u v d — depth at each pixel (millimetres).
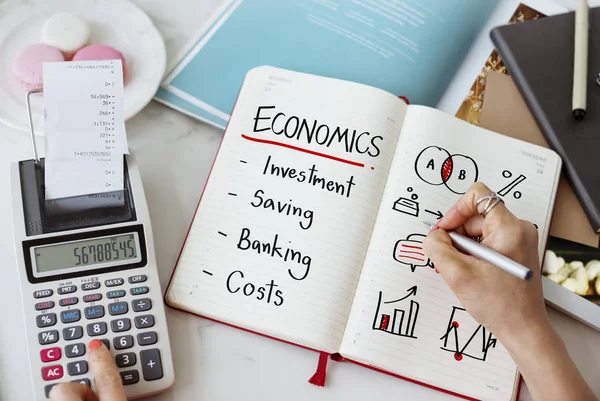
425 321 625
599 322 659
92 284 584
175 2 791
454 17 772
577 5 786
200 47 752
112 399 530
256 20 765
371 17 766
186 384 604
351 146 665
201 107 729
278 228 644
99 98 586
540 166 695
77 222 603
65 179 594
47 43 701
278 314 614
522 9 802
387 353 609
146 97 700
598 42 772
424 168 666
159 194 691
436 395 628
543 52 763
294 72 701
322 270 626
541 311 589
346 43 756
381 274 629
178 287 626
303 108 683
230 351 625
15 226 583
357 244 636
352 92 683
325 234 637
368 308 618
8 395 580
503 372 623
